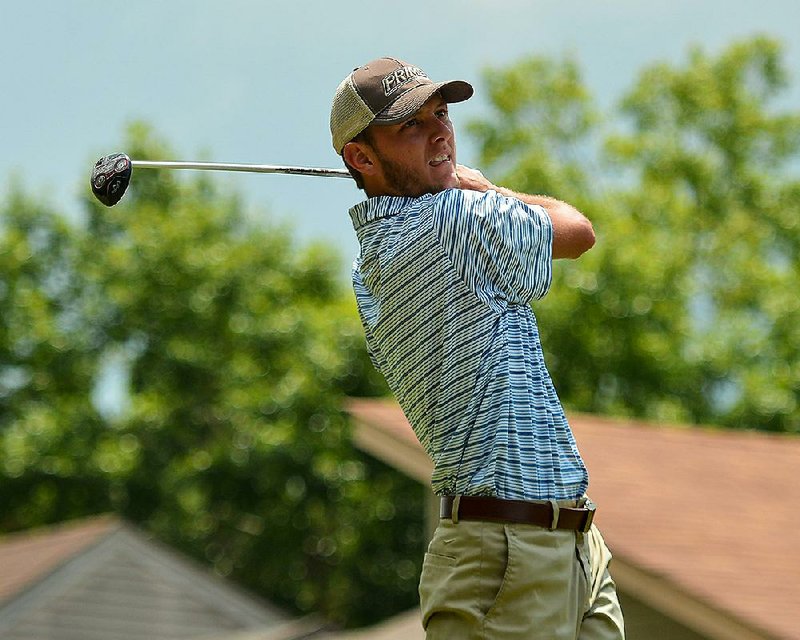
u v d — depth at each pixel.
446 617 11.66
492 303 11.67
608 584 12.12
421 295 11.88
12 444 96.44
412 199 12.20
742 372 86.38
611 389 83.19
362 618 92.94
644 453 37.12
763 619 25.31
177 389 100.69
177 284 102.06
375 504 91.56
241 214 110.31
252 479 93.38
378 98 12.02
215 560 97.50
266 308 101.88
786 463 37.59
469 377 11.62
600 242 86.06
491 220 11.72
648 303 82.88
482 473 11.45
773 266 102.69
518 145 106.00
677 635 28.50
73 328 105.69
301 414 91.56
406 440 35.12
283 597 96.31
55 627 56.84
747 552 29.30
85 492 97.56
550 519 11.44
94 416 100.06
